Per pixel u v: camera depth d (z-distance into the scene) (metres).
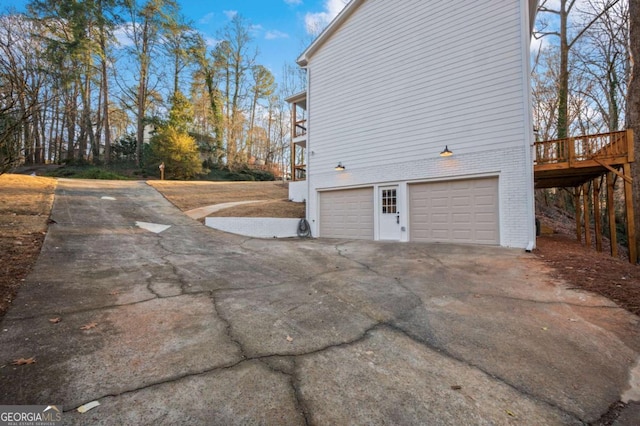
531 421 1.94
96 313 3.51
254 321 3.43
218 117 29.14
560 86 15.87
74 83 23.20
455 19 8.62
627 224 7.61
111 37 23.81
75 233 7.67
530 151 7.49
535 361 2.62
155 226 9.64
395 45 9.67
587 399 2.16
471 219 8.30
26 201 10.17
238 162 29.83
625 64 15.41
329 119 11.12
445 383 2.32
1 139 4.54
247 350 2.77
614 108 16.41
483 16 8.20
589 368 2.53
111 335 2.99
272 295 4.38
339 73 10.93
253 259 6.72
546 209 19.03
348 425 1.88
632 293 4.01
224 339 2.97
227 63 30.39
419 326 3.34
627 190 7.56
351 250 7.92
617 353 2.75
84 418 1.88
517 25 7.75
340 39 10.95
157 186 17.47
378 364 2.58
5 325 3.11
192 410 1.97
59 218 8.91
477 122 8.20
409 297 4.29
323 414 1.97
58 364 2.46
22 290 4.05
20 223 7.76
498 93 7.94
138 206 12.40
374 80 10.06
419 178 9.07
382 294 4.43
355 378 2.37
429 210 8.98
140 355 2.63
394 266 6.12
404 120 9.41
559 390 2.25
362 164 10.24
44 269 4.99
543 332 3.14
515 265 5.83
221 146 29.14
